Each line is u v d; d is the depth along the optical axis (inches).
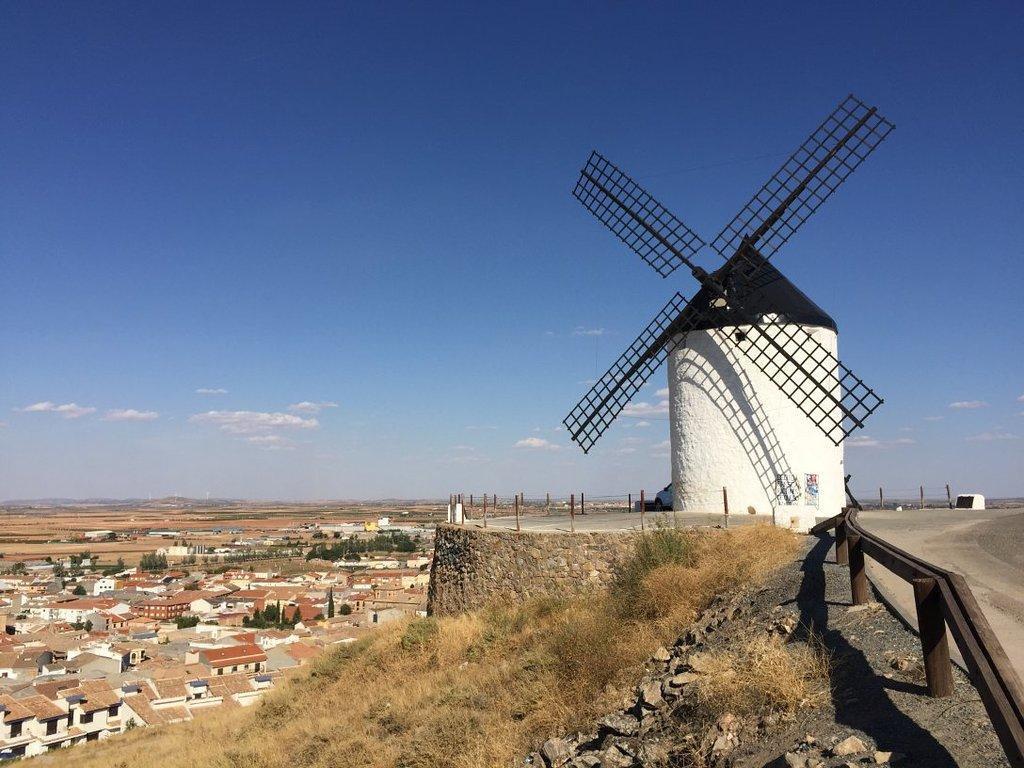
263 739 622.8
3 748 1862.7
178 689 2458.2
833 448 930.7
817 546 537.3
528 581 741.9
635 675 399.2
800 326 916.0
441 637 714.2
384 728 517.3
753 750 244.8
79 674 2650.1
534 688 451.5
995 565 469.4
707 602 473.7
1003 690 169.8
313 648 2982.3
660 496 1138.0
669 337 993.5
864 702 243.4
